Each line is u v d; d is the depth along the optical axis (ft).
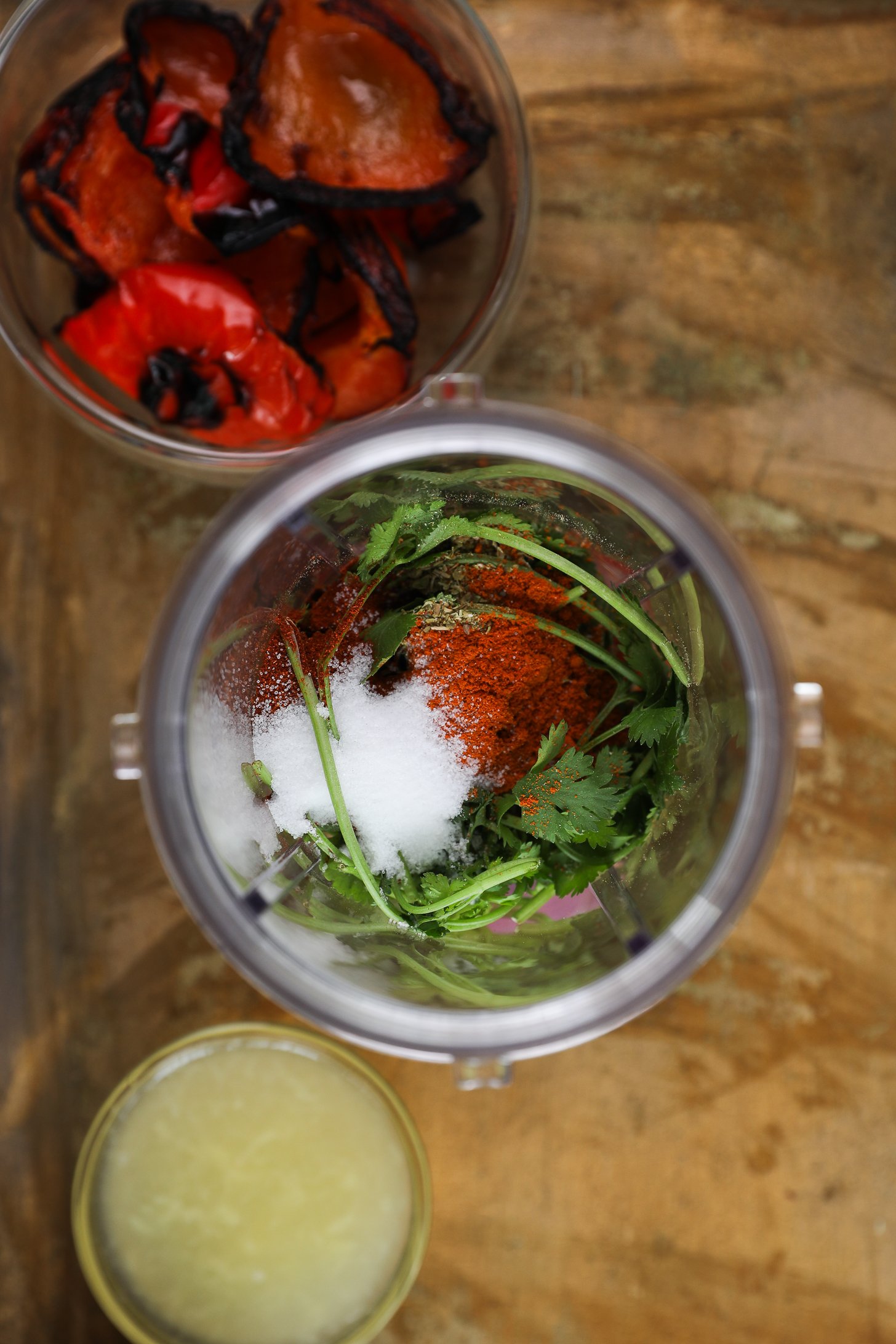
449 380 1.18
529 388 1.49
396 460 1.13
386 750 1.22
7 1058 1.49
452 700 1.23
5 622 1.49
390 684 1.23
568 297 1.49
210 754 1.16
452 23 1.35
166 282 1.32
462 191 1.40
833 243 1.49
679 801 1.20
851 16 1.49
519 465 1.15
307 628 1.24
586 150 1.48
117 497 1.49
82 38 1.40
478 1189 1.50
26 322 1.40
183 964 1.50
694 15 1.48
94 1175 1.49
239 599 1.17
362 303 1.36
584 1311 1.49
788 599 1.50
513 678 1.23
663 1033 1.50
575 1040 1.13
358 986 1.16
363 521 1.20
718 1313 1.49
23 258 1.41
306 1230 1.51
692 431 1.49
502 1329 1.49
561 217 1.49
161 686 1.12
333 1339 1.50
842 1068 1.50
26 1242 1.49
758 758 1.11
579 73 1.48
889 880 1.50
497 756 1.23
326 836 1.21
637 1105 1.50
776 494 1.49
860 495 1.50
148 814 1.12
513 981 1.20
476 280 1.44
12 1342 1.48
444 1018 1.14
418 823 1.22
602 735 1.22
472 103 1.35
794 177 1.49
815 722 1.23
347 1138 1.51
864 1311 1.50
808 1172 1.50
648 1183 1.50
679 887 1.17
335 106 1.30
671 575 1.18
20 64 1.38
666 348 1.49
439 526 1.20
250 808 1.20
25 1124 1.49
